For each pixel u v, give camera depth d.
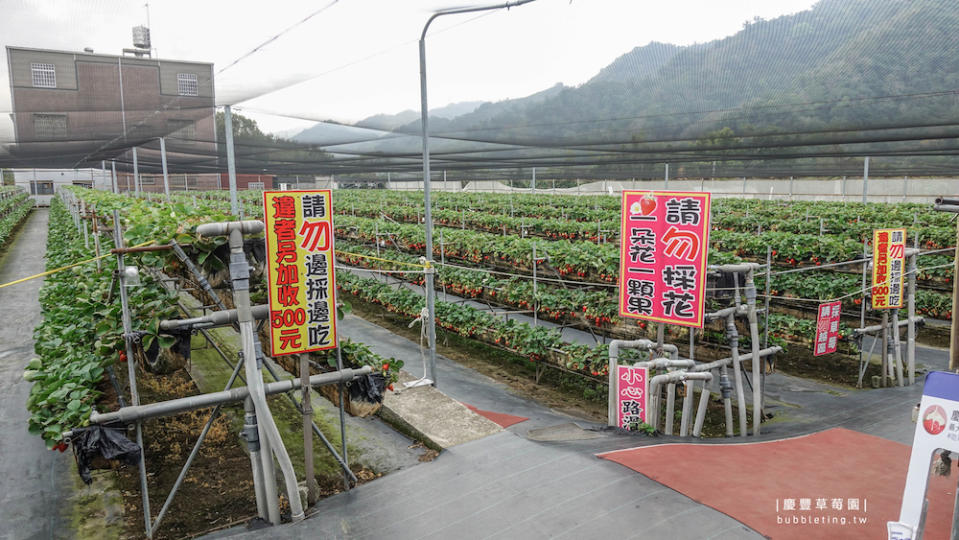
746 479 5.74
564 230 18.47
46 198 53.88
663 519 5.00
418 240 15.47
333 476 6.65
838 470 6.00
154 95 10.31
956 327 5.09
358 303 15.79
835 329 9.57
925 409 3.83
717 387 9.96
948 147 14.82
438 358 11.46
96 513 6.01
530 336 9.98
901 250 9.56
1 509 6.10
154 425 7.93
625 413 7.55
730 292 8.48
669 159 18.25
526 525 5.14
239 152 22.33
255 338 5.54
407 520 5.45
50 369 6.26
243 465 7.00
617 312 9.62
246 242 6.05
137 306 6.57
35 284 17.97
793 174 26.34
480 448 7.00
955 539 3.92
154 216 7.79
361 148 21.36
